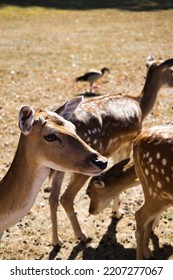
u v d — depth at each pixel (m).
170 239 6.98
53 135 4.45
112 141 7.03
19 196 4.84
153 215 5.99
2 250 6.78
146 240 6.34
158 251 6.71
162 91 13.49
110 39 21.27
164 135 5.64
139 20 26.41
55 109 5.01
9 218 4.96
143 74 15.48
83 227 7.29
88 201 8.00
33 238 7.05
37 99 13.05
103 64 16.80
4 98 13.09
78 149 4.46
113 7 30.86
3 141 10.23
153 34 22.47
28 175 4.76
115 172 6.67
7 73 15.57
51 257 6.66
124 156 7.62
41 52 18.62
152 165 5.68
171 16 27.67
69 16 27.70
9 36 21.94
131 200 8.02
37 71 15.84
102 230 7.23
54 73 15.62
